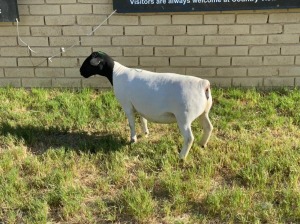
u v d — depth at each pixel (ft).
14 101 8.94
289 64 9.23
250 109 8.59
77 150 7.20
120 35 9.18
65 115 8.43
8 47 9.37
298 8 8.73
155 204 5.89
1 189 6.15
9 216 5.71
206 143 7.15
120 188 6.30
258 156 6.86
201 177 6.38
